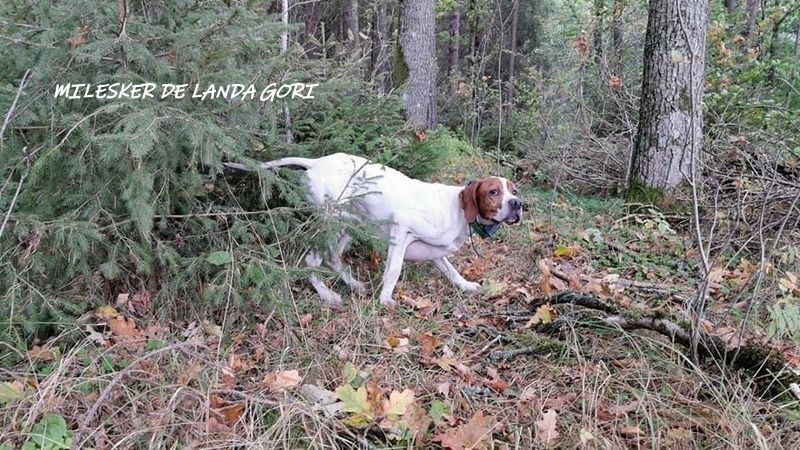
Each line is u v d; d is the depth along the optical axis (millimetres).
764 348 2729
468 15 14484
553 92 9711
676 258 4684
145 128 2596
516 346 3164
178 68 3090
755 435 2256
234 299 3053
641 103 6105
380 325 3354
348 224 3512
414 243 3844
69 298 3070
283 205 3854
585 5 12484
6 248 2916
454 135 9219
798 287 3662
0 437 2152
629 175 6344
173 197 3303
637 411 2486
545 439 2332
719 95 6969
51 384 2361
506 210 3604
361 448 2270
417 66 9477
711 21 9438
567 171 7164
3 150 2928
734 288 3762
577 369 2877
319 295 3658
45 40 2836
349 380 2576
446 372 2908
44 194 3027
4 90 2930
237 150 3234
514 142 9445
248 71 3338
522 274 4359
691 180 2951
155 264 3295
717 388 2623
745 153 5758
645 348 2984
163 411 2287
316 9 13375
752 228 4020
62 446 2152
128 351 2777
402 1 9422
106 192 3062
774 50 9250
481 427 2320
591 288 3895
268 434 2248
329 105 4324
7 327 2752
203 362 2732
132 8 3227
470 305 3789
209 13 3295
